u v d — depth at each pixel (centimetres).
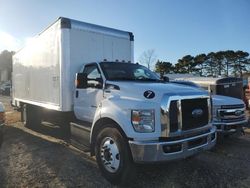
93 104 597
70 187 473
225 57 6656
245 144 750
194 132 480
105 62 623
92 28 726
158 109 450
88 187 475
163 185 481
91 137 548
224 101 723
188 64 6669
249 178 512
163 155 440
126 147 466
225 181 498
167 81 626
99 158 514
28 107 991
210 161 605
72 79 685
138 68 652
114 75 589
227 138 787
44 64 793
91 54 723
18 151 683
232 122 717
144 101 462
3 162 598
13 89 1191
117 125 489
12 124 1102
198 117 489
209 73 6756
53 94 735
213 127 532
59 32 684
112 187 475
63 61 674
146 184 484
